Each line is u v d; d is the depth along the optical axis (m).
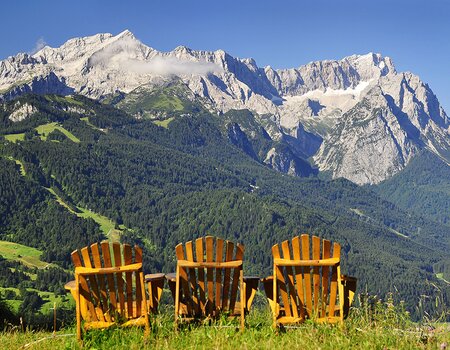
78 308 9.39
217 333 9.05
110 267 9.30
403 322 9.30
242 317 9.43
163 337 9.21
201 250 9.66
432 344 8.16
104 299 9.48
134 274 9.51
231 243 9.66
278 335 9.09
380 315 9.53
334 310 9.52
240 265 9.62
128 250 9.39
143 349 8.69
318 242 9.32
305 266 9.38
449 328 8.64
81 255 9.37
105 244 9.33
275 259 9.39
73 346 9.08
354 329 8.97
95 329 9.46
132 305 9.56
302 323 9.43
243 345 8.27
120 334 9.28
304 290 9.44
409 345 8.12
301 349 8.01
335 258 9.35
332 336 8.62
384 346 8.08
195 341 8.83
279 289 9.45
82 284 9.34
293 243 9.38
